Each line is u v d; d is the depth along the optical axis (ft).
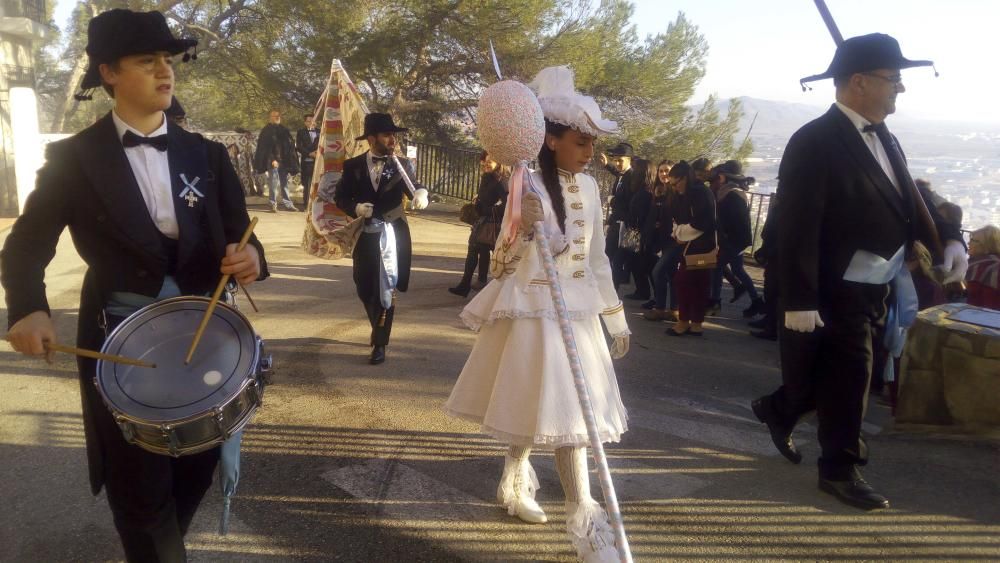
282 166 50.29
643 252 30.04
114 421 8.29
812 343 13.17
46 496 12.67
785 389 13.91
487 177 28.27
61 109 70.49
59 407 16.48
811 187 12.54
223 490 9.39
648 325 26.55
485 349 11.25
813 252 12.60
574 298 10.77
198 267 8.91
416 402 17.42
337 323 24.20
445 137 71.67
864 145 12.59
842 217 12.64
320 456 14.40
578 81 60.75
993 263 19.79
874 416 17.70
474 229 28.55
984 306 19.86
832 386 13.05
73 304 25.30
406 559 11.02
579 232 10.88
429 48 63.52
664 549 11.47
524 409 10.46
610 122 10.71
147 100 8.39
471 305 11.30
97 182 8.23
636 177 30.25
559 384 10.28
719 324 27.35
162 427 7.59
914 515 12.69
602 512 10.53
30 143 43.37
